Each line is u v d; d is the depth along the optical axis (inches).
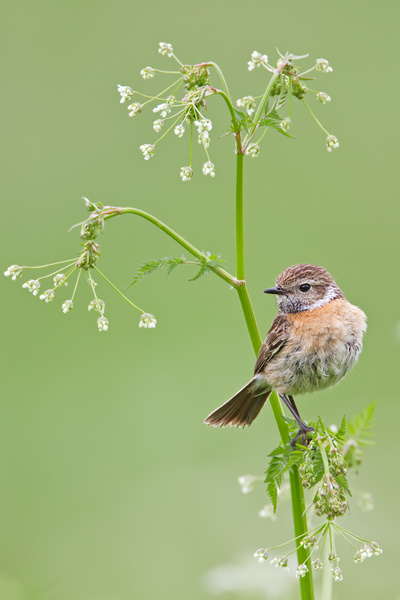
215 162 611.5
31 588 271.9
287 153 623.5
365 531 392.2
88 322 579.2
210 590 265.7
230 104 215.9
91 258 207.6
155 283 584.7
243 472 468.4
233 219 609.6
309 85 641.6
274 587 263.3
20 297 586.6
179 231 602.5
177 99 216.4
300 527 223.1
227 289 576.7
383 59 647.8
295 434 234.4
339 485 199.9
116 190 619.5
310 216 609.0
